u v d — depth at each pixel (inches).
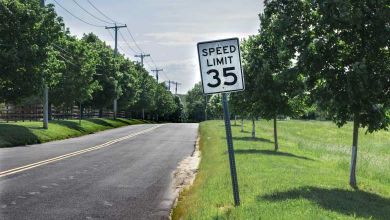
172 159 860.6
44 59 1244.5
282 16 520.7
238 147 920.9
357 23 470.3
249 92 1043.3
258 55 986.7
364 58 488.1
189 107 7111.2
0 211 402.3
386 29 476.1
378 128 513.3
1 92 1242.6
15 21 1189.1
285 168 607.2
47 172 635.5
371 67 488.7
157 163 789.9
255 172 553.9
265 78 948.0
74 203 443.5
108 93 2509.8
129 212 415.5
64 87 1852.9
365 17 482.0
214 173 573.3
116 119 2760.8
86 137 1477.6
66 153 903.7
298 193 424.2
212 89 348.2
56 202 445.1
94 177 608.4
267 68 936.9
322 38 492.7
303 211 349.4
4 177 583.5
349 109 518.3
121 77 2778.1
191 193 500.7
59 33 1291.8
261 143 1077.8
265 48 971.3
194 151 1046.4
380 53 497.0
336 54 498.6
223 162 663.1
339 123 533.3
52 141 1294.3
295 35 519.5
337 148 1288.1
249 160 678.5
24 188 511.2
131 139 1378.0
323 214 340.5
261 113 979.9
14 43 1196.5
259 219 325.1
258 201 388.5
